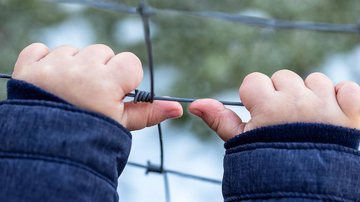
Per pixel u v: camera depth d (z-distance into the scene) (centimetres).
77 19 101
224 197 31
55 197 27
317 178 29
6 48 93
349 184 29
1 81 52
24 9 98
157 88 92
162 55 95
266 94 31
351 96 31
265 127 30
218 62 91
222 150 88
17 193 27
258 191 30
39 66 30
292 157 29
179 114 32
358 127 31
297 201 29
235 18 39
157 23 95
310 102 31
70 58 30
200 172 85
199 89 92
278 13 94
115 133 29
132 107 31
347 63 96
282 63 92
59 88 30
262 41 93
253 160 30
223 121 33
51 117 28
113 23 100
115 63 30
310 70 94
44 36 98
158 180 78
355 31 38
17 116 28
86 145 28
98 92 30
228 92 92
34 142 28
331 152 29
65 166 28
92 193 28
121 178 80
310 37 94
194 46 94
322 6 96
